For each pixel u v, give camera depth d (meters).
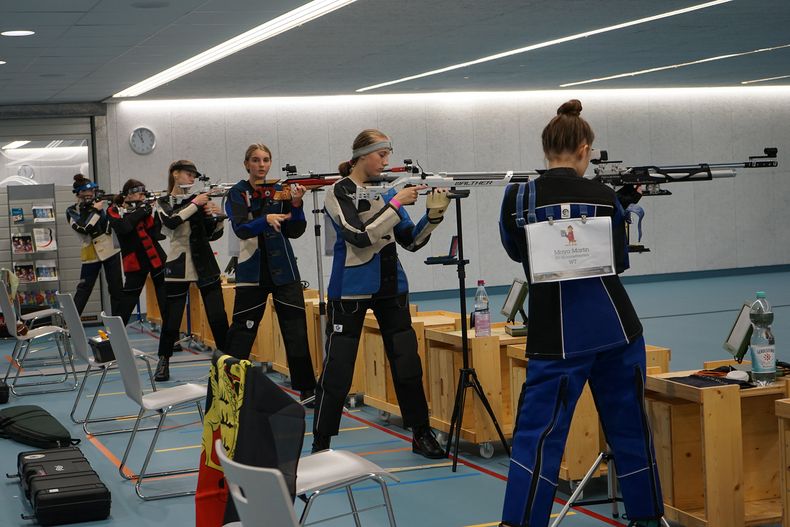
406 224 5.16
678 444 3.98
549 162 3.39
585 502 4.03
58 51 8.95
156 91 12.66
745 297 13.50
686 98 16.44
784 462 3.52
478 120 15.39
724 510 3.77
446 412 5.54
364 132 4.93
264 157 6.23
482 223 15.44
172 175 8.02
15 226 12.81
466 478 4.93
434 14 8.22
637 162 16.14
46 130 13.51
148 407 4.91
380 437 5.92
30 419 6.29
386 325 5.38
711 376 4.07
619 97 16.03
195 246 7.83
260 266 6.45
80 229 10.81
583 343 3.19
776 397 4.07
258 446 2.73
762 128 16.92
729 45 11.25
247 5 7.26
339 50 9.94
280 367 7.99
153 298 12.27
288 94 13.89
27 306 11.64
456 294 15.37
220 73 11.23
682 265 16.59
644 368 3.32
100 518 4.55
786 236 17.19
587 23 9.16
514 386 5.04
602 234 3.24
